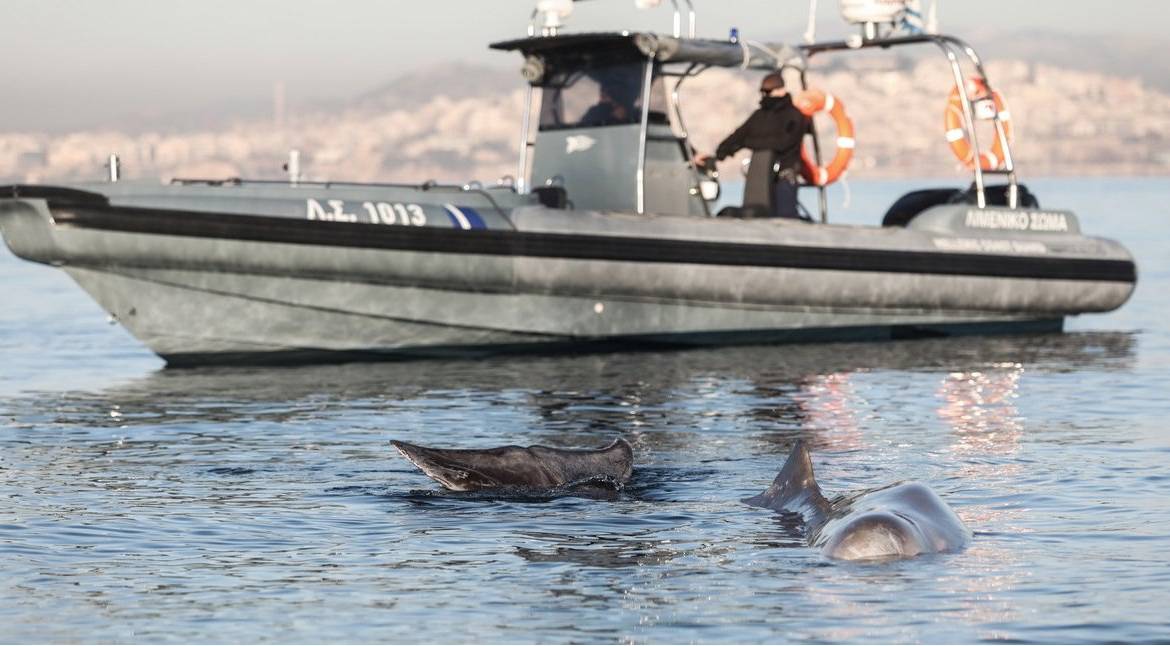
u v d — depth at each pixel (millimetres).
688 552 18000
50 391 34094
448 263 38094
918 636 14727
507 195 40250
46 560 17859
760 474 23109
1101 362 39000
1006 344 43594
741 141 43844
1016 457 24625
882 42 46469
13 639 14883
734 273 41188
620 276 39844
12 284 67500
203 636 15000
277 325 38219
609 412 30359
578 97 43812
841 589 16266
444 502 21016
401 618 15547
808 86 47156
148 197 36312
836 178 45625
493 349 40281
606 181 43219
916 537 17578
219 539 18875
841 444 26203
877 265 43156
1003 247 45438
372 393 33375
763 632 14922
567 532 19109
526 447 22234
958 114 47656
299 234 36750
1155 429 27641
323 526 19547
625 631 15047
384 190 38719
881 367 38000
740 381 35312
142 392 33812
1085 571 16891
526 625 15266
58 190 35781
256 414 30250
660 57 42281
